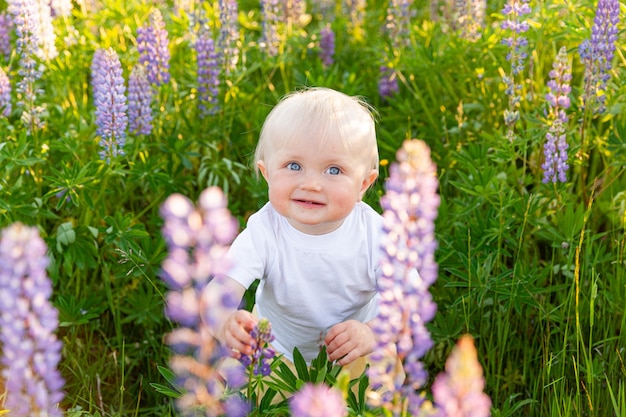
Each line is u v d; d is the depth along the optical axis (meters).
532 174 4.51
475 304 3.62
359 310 3.00
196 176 4.74
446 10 5.48
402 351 2.13
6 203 3.70
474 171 3.83
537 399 3.41
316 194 2.68
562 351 3.10
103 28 5.61
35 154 4.13
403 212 2.09
